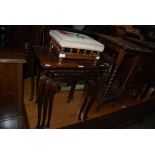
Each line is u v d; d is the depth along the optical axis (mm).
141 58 2035
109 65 1703
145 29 2688
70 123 1778
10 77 1482
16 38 2021
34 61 1580
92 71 1409
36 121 1660
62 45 1188
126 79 2209
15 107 1706
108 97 2053
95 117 2006
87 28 2400
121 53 1793
